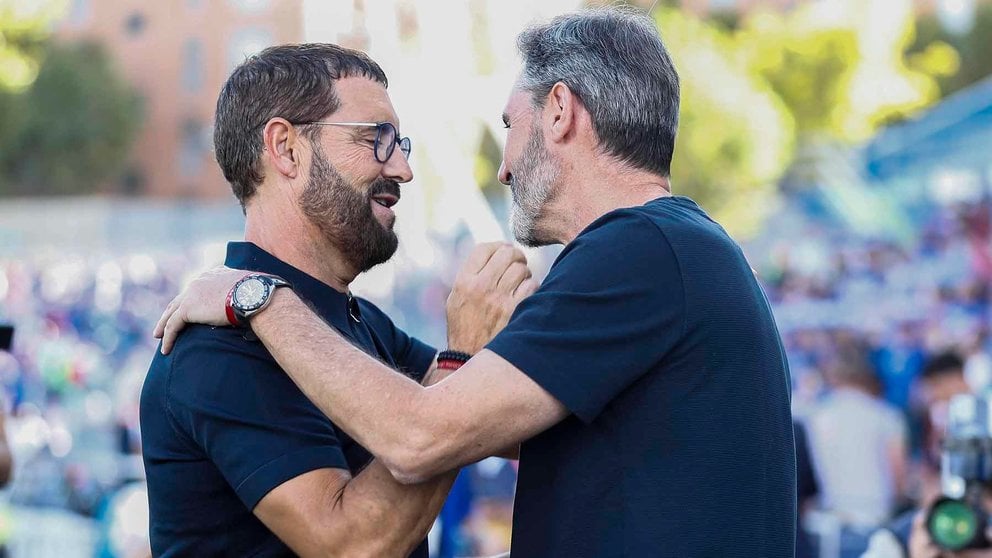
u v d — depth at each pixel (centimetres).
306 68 277
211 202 3934
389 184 284
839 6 2453
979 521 358
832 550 642
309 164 275
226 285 259
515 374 229
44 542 778
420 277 1406
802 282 1394
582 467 238
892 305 1285
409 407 231
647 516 233
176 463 260
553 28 268
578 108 259
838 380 694
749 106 2156
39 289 2152
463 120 859
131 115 3584
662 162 261
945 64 2619
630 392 237
